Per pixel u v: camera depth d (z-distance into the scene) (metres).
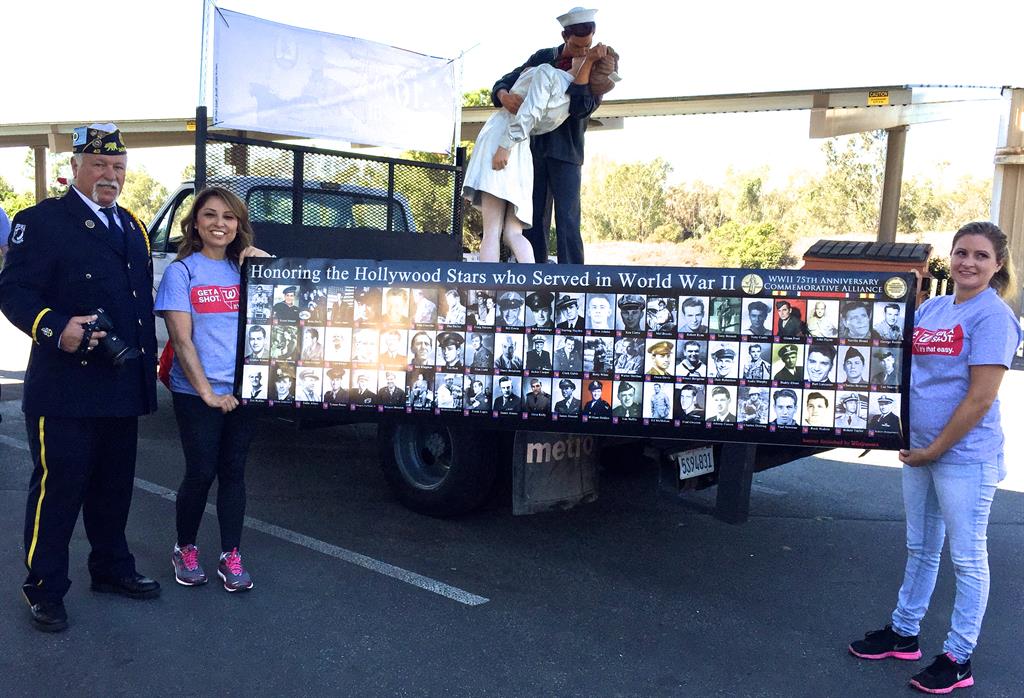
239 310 3.84
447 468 4.98
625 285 3.61
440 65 6.34
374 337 3.82
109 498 3.78
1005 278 3.31
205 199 3.77
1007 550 5.00
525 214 5.02
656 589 4.24
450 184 6.36
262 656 3.39
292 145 5.42
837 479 6.54
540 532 5.01
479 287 3.74
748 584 4.35
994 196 14.83
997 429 3.30
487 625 3.76
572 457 4.50
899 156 17.62
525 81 4.73
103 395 3.50
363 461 6.41
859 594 4.26
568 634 3.70
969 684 3.31
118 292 3.55
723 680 3.34
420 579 4.24
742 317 3.52
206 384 3.71
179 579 4.04
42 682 3.13
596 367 3.66
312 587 4.09
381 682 3.23
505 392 3.74
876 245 5.12
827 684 3.33
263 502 5.36
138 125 19.98
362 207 5.83
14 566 4.14
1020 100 14.29
